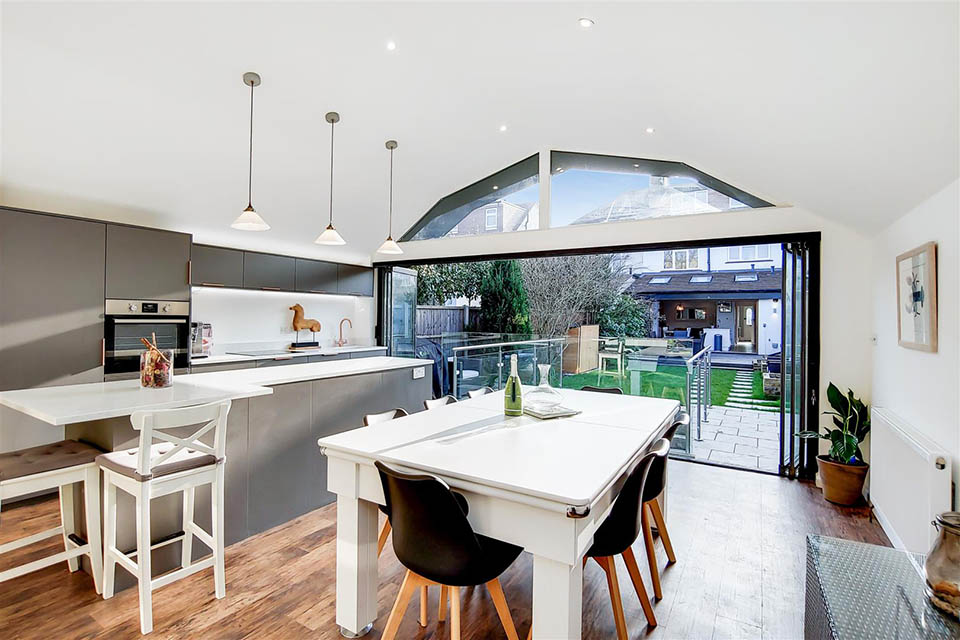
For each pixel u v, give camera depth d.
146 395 2.30
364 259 6.14
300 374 3.18
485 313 8.45
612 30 2.23
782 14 1.48
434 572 1.59
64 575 2.34
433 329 7.60
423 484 1.49
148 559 1.94
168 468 2.04
